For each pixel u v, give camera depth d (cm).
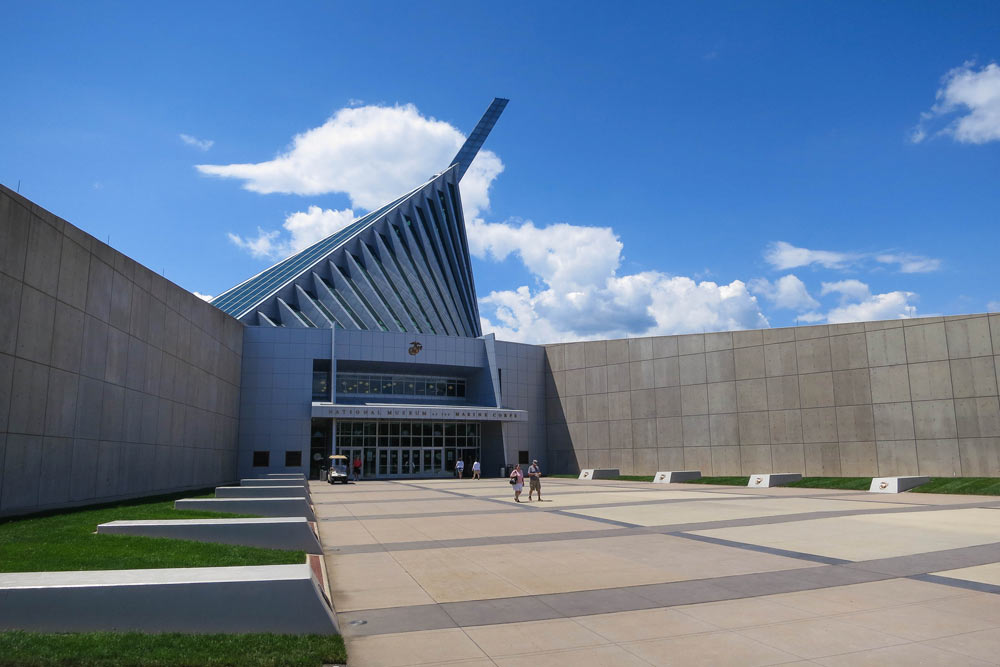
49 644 613
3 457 1723
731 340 4125
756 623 778
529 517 1884
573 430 4853
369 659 659
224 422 3844
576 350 4928
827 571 1064
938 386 3275
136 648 623
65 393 2036
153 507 1939
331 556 1257
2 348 1730
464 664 645
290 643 668
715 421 4119
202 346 3400
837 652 673
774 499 2483
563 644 705
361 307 5541
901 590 935
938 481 3002
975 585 964
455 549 1320
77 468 2100
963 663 641
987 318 3152
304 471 4328
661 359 4431
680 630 753
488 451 4906
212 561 1034
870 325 3553
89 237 2188
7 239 1756
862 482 3159
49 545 1113
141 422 2600
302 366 4462
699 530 1562
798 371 3809
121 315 2422
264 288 6231
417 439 4850
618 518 1834
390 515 1984
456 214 8981
